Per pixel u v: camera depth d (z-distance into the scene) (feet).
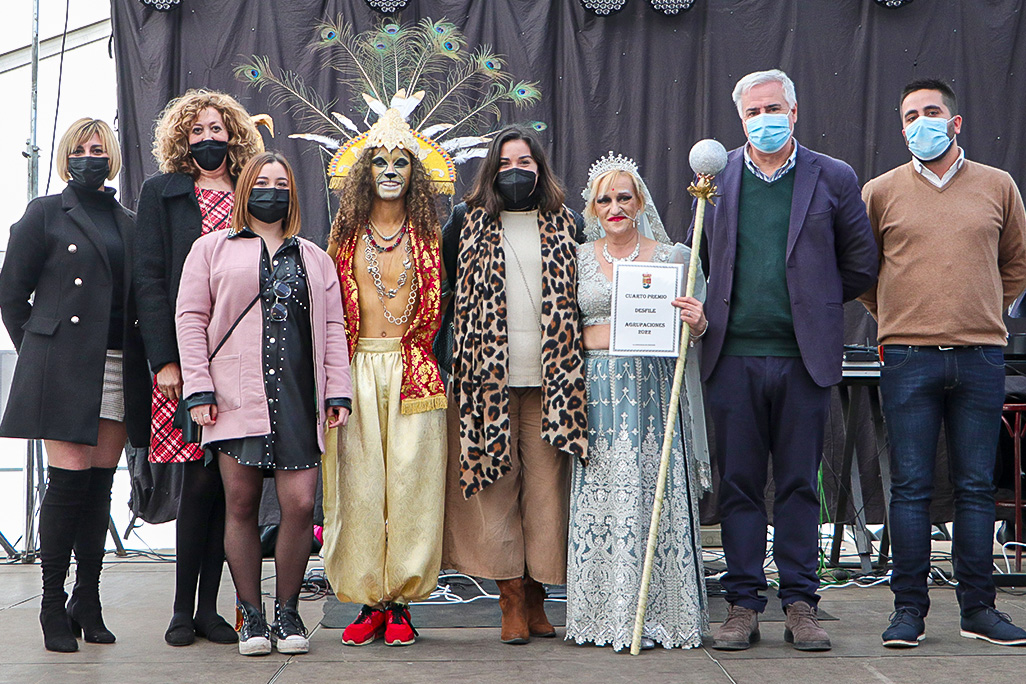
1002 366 10.31
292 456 9.56
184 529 10.30
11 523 18.49
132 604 12.55
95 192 10.68
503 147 10.22
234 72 17.37
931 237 10.19
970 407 10.25
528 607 10.52
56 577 10.02
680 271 10.05
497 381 9.90
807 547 10.04
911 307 10.25
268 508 16.90
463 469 9.90
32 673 8.89
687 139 17.33
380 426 10.05
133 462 17.19
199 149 10.43
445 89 17.16
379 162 10.19
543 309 10.03
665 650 9.73
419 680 8.56
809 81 17.25
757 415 10.14
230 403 9.57
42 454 16.58
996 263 10.33
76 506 10.14
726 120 17.28
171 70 17.31
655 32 17.38
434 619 11.48
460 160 14.51
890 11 17.19
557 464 10.19
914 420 10.27
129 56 17.38
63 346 10.06
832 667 9.02
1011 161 17.06
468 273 10.16
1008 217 10.42
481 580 14.03
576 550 10.01
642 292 9.96
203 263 9.86
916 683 8.45
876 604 12.37
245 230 9.93
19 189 18.30
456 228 10.66
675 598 9.91
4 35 18.33
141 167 17.25
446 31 16.85
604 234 10.55
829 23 17.24
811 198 10.02
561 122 17.43
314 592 13.37
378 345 10.17
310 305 9.82
